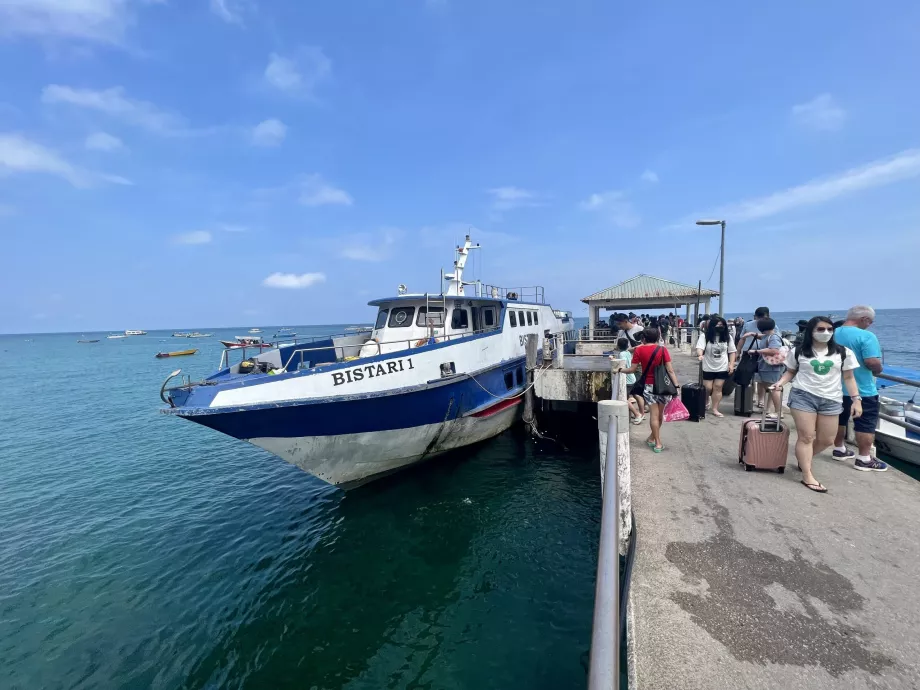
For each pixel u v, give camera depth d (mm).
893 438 8078
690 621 2850
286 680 4824
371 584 6344
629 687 2398
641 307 22609
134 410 22078
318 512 8695
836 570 3336
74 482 11398
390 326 10898
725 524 4051
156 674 4961
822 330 4562
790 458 5777
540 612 5586
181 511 9250
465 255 13828
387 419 8305
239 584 6496
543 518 7914
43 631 5652
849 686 2330
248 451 13836
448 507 8430
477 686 4590
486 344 10852
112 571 6973
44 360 65062
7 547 7863
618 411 4262
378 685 4691
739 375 7746
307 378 7449
